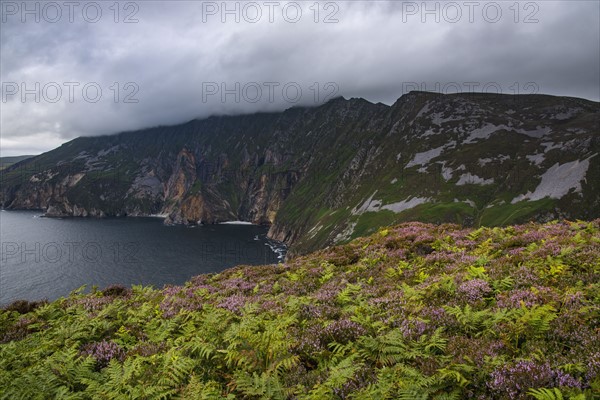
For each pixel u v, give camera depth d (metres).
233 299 14.93
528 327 8.09
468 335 9.04
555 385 6.27
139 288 18.91
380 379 6.93
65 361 9.11
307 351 8.91
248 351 8.16
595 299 9.06
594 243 13.81
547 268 12.03
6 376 8.43
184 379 8.00
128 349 10.55
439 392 6.65
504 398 6.25
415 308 10.46
